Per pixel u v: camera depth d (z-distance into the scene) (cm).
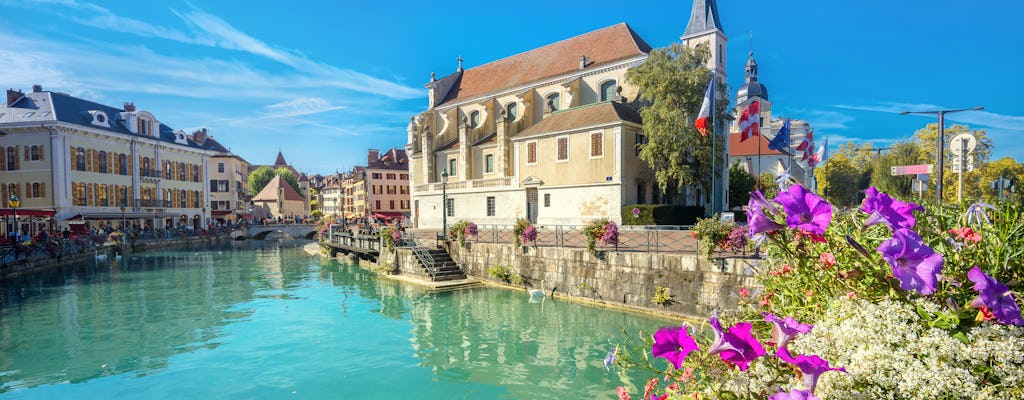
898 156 4672
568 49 4706
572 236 2542
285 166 16425
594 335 1459
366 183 9362
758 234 328
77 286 2575
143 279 2816
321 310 1912
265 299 2164
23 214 3522
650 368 377
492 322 1652
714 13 3800
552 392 1060
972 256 272
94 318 1817
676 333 260
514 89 4684
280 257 4081
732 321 389
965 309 243
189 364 1279
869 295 283
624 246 1973
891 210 256
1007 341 227
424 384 1127
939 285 266
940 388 223
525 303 1900
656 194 3372
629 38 4200
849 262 305
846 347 258
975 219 303
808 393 216
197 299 2186
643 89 3203
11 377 1194
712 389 288
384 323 1688
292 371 1219
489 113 4647
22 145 4562
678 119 2941
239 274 3011
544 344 1398
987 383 233
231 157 8719
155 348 1421
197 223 6600
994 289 226
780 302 348
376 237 3125
